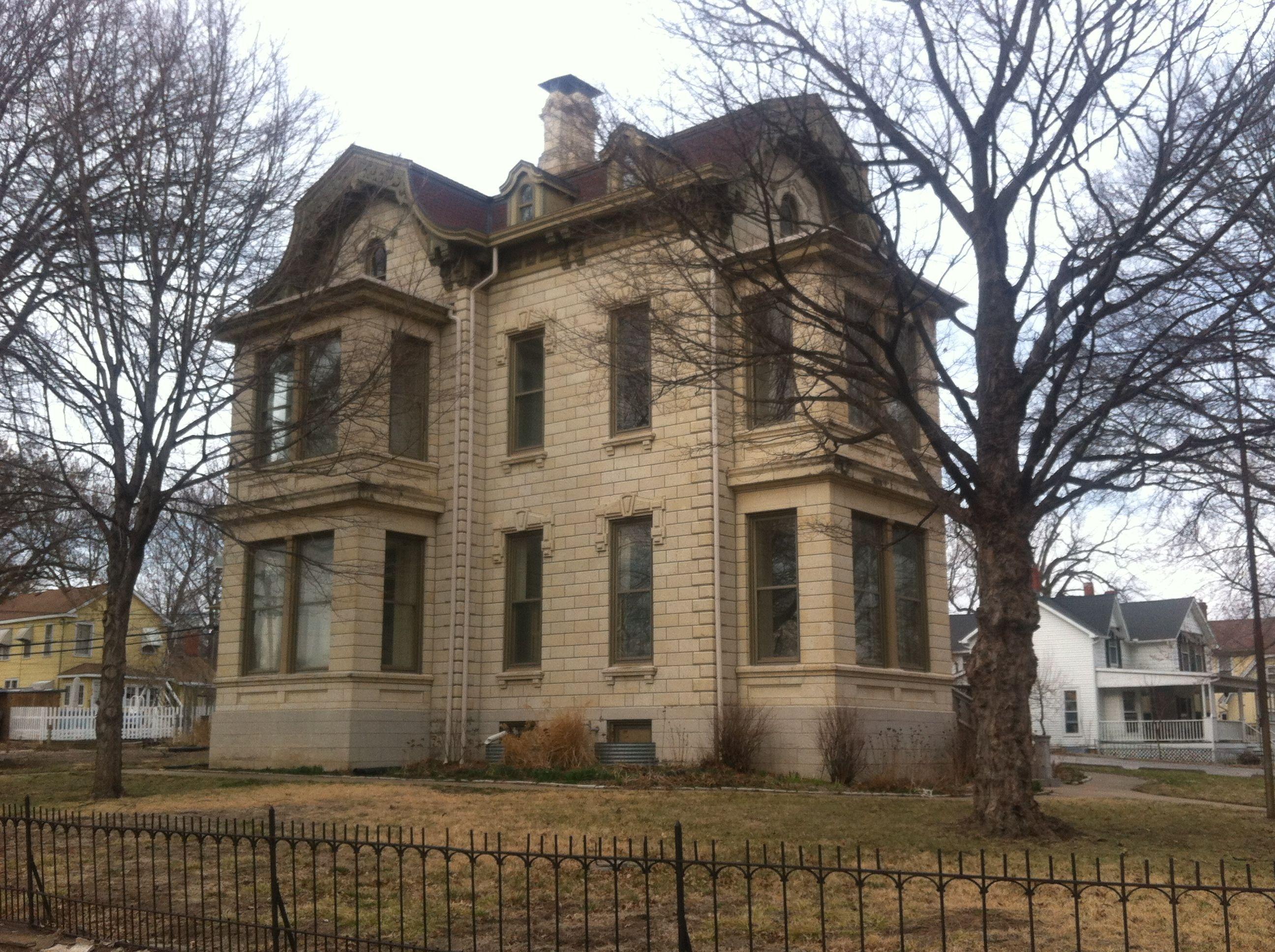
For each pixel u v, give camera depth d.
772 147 13.48
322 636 23.56
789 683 20.77
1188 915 8.80
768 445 20.23
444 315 24.84
